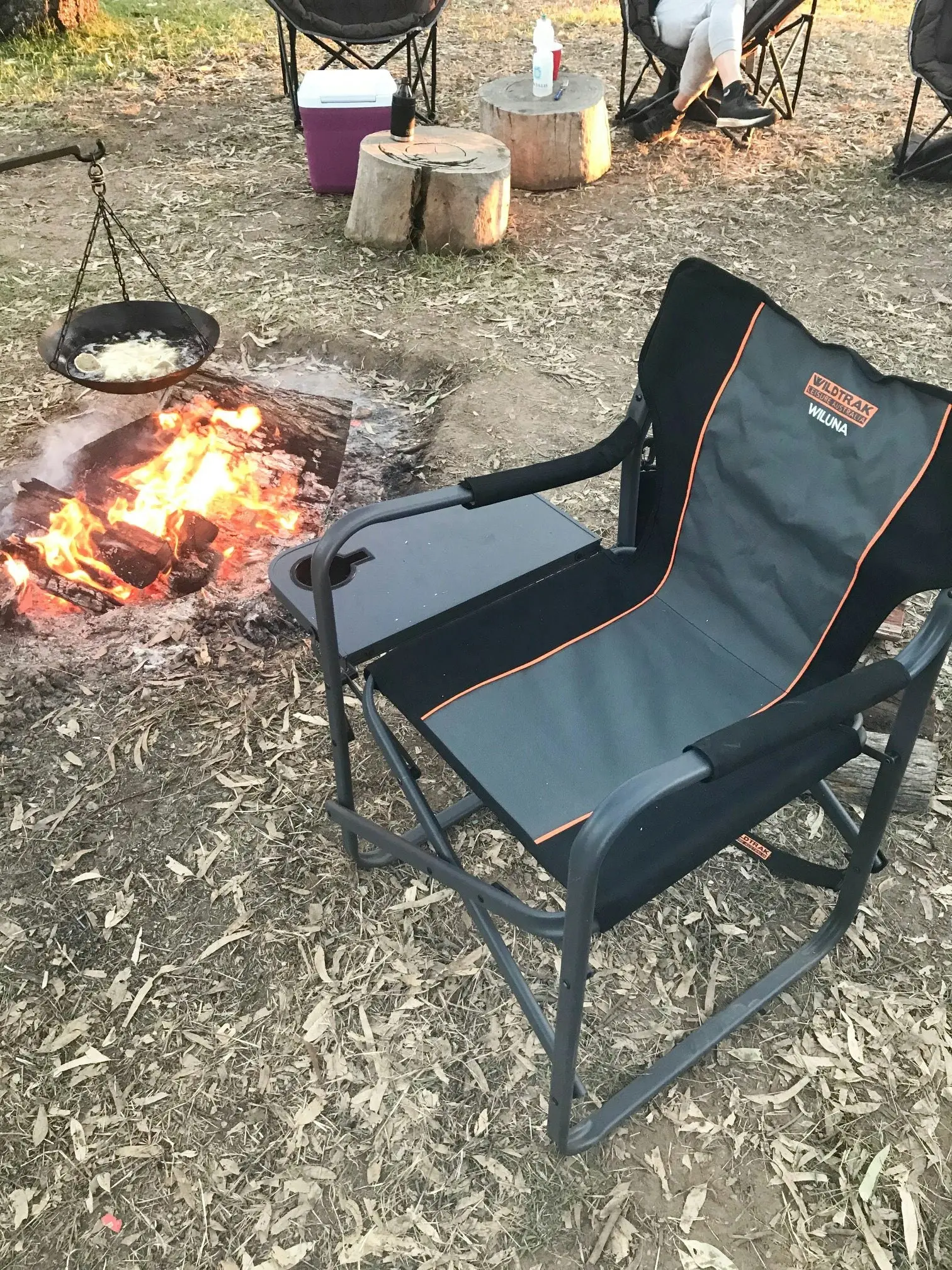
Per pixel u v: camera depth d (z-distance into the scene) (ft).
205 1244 4.55
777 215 14.55
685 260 5.33
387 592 6.17
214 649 7.64
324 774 6.75
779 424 5.09
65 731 7.02
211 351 7.66
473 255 13.37
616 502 9.09
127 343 7.94
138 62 20.08
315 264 13.15
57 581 7.99
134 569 8.03
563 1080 4.41
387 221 13.16
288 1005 5.46
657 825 4.25
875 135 17.08
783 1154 4.84
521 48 20.95
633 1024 5.39
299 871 6.15
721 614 5.50
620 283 12.81
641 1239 4.55
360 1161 4.83
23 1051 5.24
